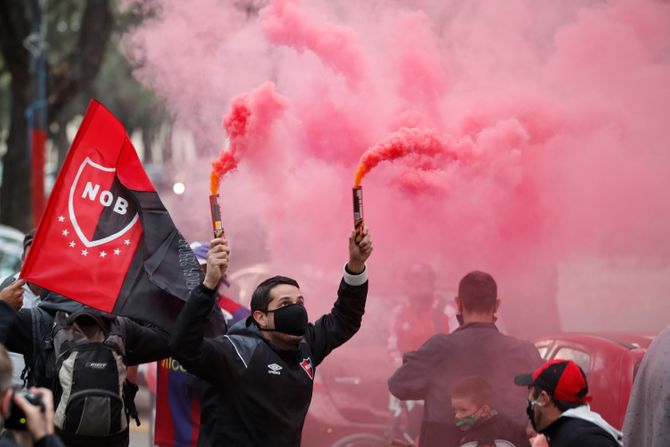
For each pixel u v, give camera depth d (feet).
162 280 60.08
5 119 531.50
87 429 56.85
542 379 51.37
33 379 59.21
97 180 60.85
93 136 61.00
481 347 67.41
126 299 59.88
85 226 60.13
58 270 59.21
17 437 46.06
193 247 75.97
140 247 60.90
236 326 57.16
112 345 58.29
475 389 66.03
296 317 54.29
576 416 50.75
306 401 55.57
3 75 412.98
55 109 247.70
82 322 58.90
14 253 191.31
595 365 78.84
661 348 56.75
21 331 58.90
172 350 52.90
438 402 67.41
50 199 59.72
